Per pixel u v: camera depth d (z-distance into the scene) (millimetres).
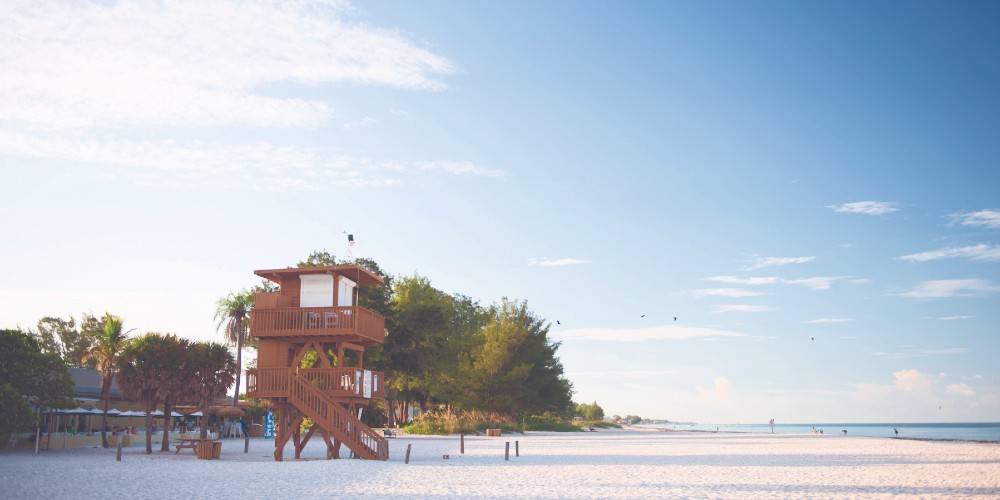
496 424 69188
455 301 98562
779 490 20984
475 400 74875
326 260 68000
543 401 82625
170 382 36625
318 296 31266
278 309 30391
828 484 22609
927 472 26781
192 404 38844
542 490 20781
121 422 57656
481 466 28953
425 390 78000
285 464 29078
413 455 35344
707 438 68812
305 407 30375
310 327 30219
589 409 174625
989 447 47781
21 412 33562
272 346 31141
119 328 50625
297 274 31562
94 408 50031
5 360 35031
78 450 39969
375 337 31844
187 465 28703
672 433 92812
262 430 62406
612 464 30609
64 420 50938
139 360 36812
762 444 52906
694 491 20734
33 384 35719
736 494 20000
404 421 81688
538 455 36750
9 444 38969
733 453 39844
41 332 94312
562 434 73125
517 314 82062
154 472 25578
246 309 70812
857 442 57094
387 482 22672
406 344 67000
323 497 19094
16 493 19109
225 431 60531
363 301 62750
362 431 31219
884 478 24469
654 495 19734
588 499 18844
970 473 26281
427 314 67438
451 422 64188
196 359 37562
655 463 31438
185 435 53062
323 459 31703
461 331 91375
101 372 53406
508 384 76500
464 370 76188
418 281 70688
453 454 36656
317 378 30844
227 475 24609
